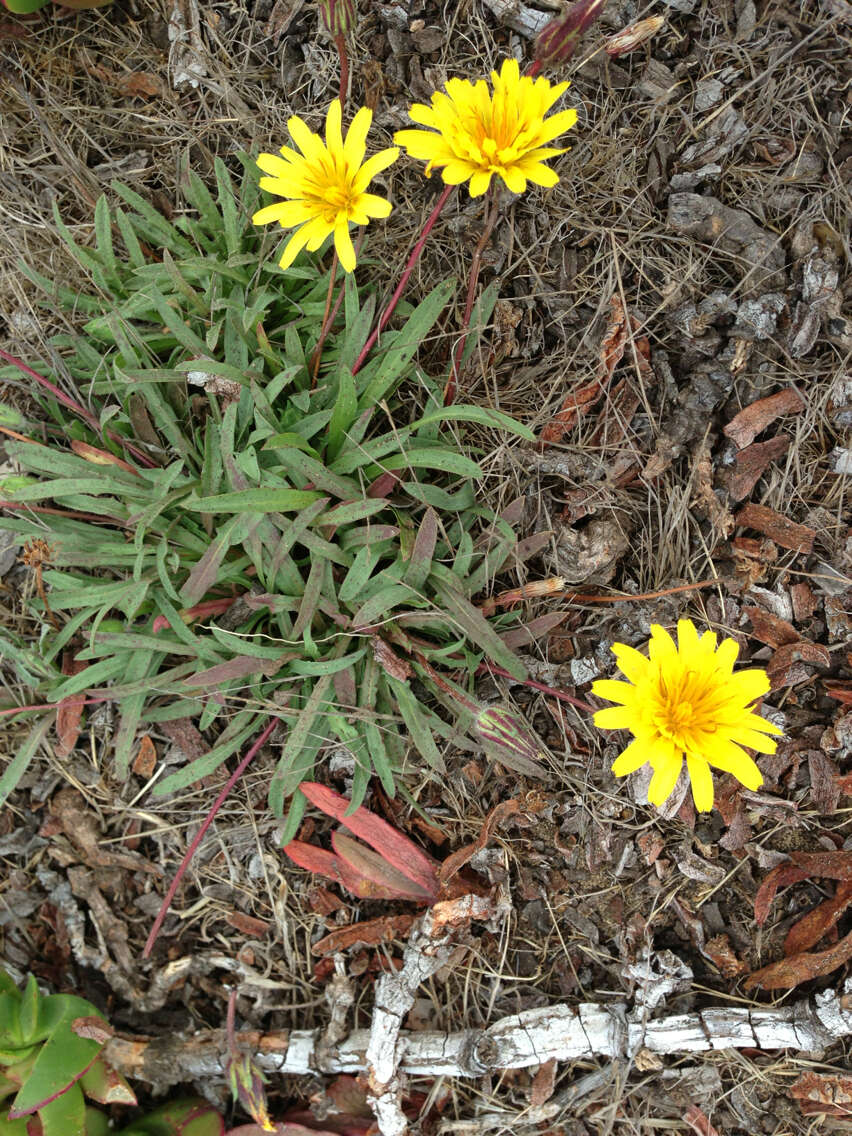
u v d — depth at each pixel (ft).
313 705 0.74
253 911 0.83
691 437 0.82
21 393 0.84
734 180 0.84
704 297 0.83
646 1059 0.80
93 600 0.75
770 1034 0.79
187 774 0.75
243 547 0.78
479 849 0.79
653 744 0.63
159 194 0.88
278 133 0.87
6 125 0.88
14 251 0.86
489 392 0.83
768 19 0.84
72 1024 0.75
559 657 0.83
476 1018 0.81
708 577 0.83
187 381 0.77
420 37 0.85
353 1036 0.81
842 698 0.81
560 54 0.64
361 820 0.81
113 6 0.90
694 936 0.81
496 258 0.84
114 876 0.84
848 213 0.83
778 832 0.82
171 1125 0.79
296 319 0.82
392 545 0.79
